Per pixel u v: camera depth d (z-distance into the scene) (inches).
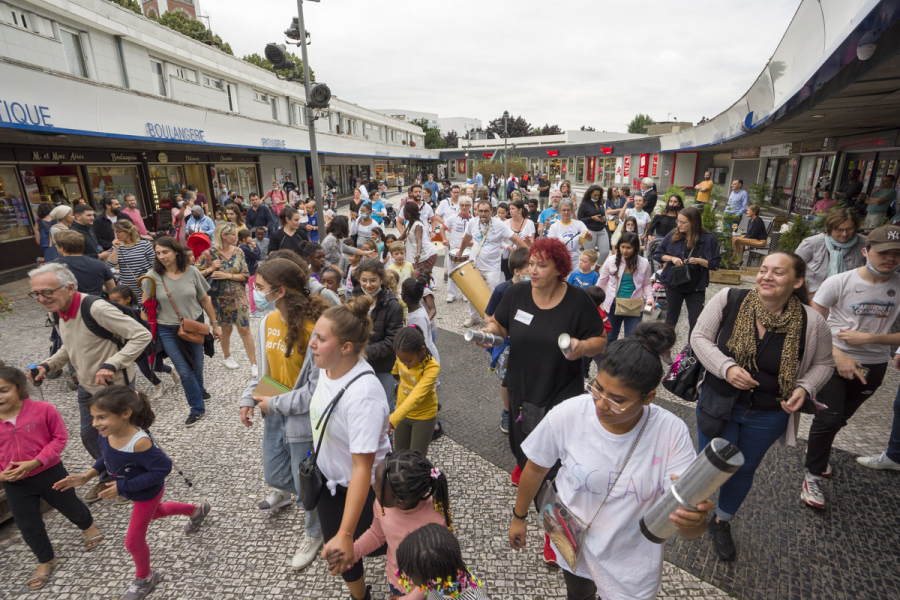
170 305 164.6
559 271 95.1
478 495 131.6
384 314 133.2
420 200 385.4
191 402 170.4
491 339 99.7
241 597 101.7
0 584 106.6
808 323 91.5
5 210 419.8
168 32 642.8
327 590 103.3
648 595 66.6
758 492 128.2
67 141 457.1
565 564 71.9
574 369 100.6
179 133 537.6
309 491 83.7
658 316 258.7
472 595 68.0
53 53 477.4
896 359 117.6
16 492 102.1
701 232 201.9
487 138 2508.6
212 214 742.5
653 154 1467.8
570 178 1959.9
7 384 100.7
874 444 148.4
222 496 133.2
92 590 104.3
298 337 100.4
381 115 1814.7
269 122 794.2
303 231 277.1
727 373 94.0
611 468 63.7
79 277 188.1
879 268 112.7
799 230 330.0
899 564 104.3
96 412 94.3
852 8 157.8
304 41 361.7
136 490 97.6
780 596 97.4
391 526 79.3
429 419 124.5
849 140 553.0
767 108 359.6
